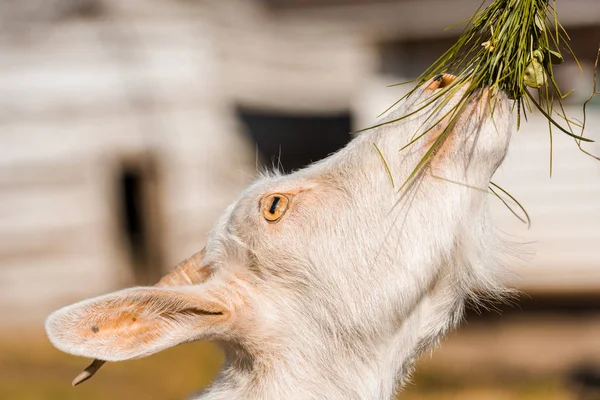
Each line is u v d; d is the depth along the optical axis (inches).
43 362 609.0
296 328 194.9
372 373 194.1
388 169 189.9
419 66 830.5
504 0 187.8
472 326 762.8
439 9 799.1
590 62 728.3
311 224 194.1
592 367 654.5
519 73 182.9
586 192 766.5
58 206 775.7
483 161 184.5
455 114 185.0
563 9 739.4
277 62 852.0
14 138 772.6
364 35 832.3
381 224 189.3
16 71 778.8
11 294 767.1
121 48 788.6
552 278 768.3
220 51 810.8
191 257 209.3
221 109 791.1
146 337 181.9
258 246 196.5
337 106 821.2
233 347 198.2
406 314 191.2
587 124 690.8
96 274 776.3
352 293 191.2
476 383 616.7
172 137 777.6
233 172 779.4
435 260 187.6
